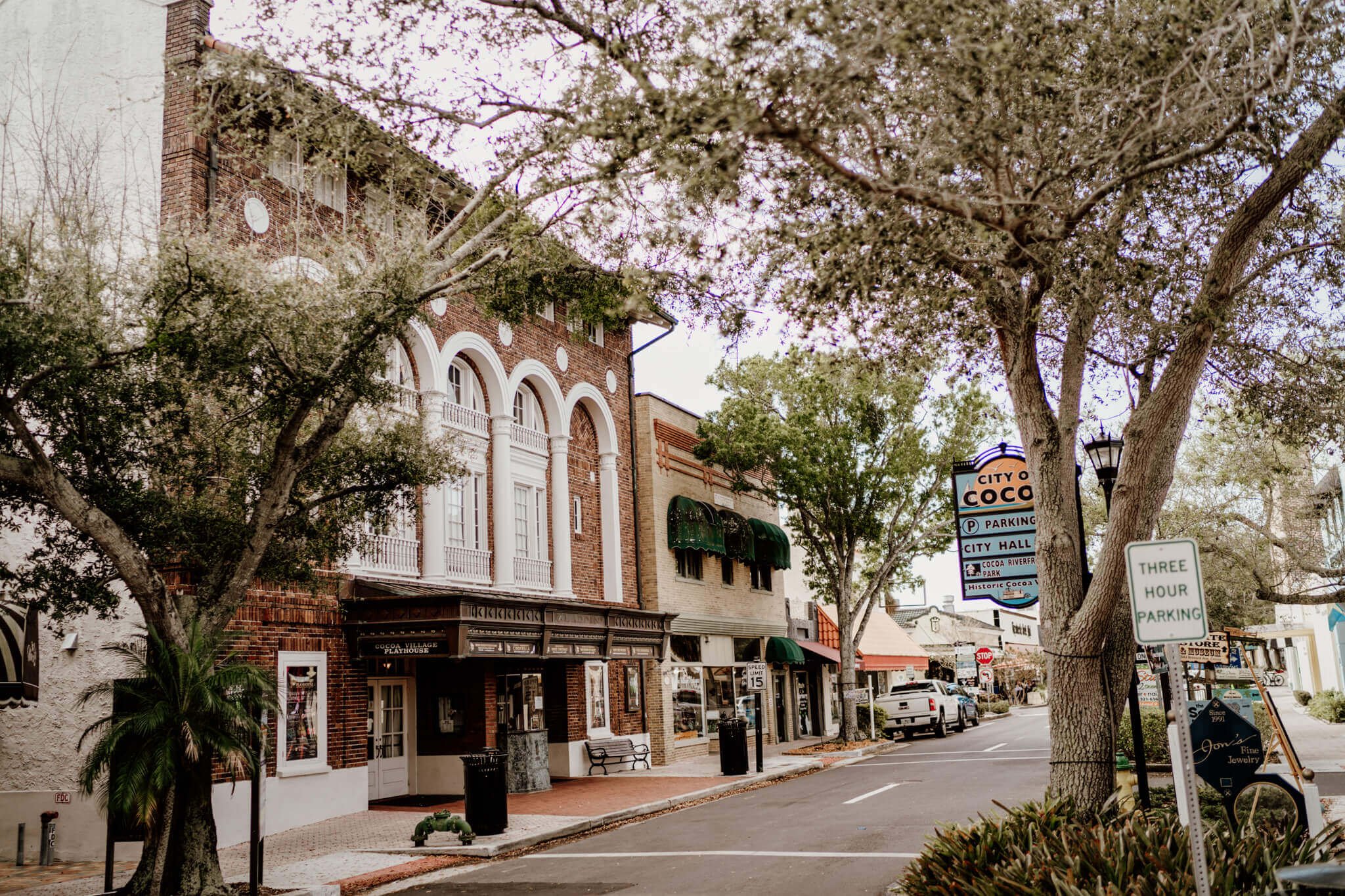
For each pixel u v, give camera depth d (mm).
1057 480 9477
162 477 11641
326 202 17047
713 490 30453
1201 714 9227
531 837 14266
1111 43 8188
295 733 16031
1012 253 8508
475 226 13305
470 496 20828
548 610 19453
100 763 9812
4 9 16156
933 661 67000
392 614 17250
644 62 8414
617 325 13695
